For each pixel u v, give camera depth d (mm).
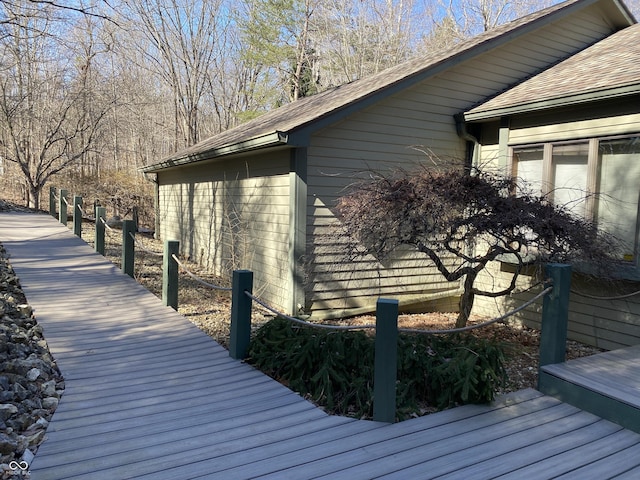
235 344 4770
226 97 26078
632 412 3447
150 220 20562
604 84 5941
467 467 2920
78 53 18094
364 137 7488
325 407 3795
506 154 7586
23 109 18016
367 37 23922
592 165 6445
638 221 6008
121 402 3699
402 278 8164
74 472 2725
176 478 2711
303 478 2752
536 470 2916
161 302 6832
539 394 4133
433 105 8062
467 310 6102
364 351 4246
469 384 3701
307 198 7113
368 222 5129
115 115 23938
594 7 9586
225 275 9586
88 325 5648
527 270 7484
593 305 6727
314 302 7328
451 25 23797
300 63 23109
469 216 5121
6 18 10547
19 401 3520
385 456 3021
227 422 3434
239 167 8945
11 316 5742
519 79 8898
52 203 15875
